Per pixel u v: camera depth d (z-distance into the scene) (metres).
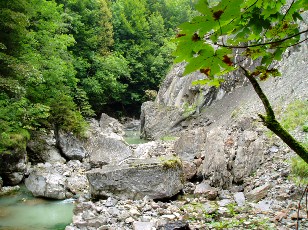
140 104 44.88
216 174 9.98
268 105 2.52
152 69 45.69
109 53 42.03
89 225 7.09
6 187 11.62
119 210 8.00
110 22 44.94
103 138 15.64
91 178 9.40
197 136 13.73
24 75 13.28
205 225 6.46
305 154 2.36
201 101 24.72
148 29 51.00
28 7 15.51
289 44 2.44
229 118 19.84
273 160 10.38
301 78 16.88
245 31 2.15
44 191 10.51
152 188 9.02
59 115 17.25
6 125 12.30
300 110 13.56
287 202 7.50
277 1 1.98
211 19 1.32
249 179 9.70
